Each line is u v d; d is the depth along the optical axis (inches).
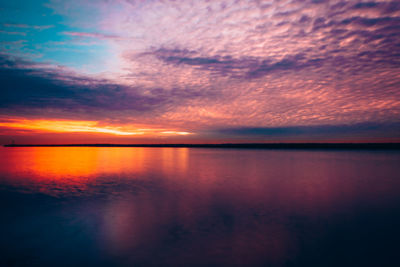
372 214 213.2
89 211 224.2
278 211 223.0
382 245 152.4
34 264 131.5
